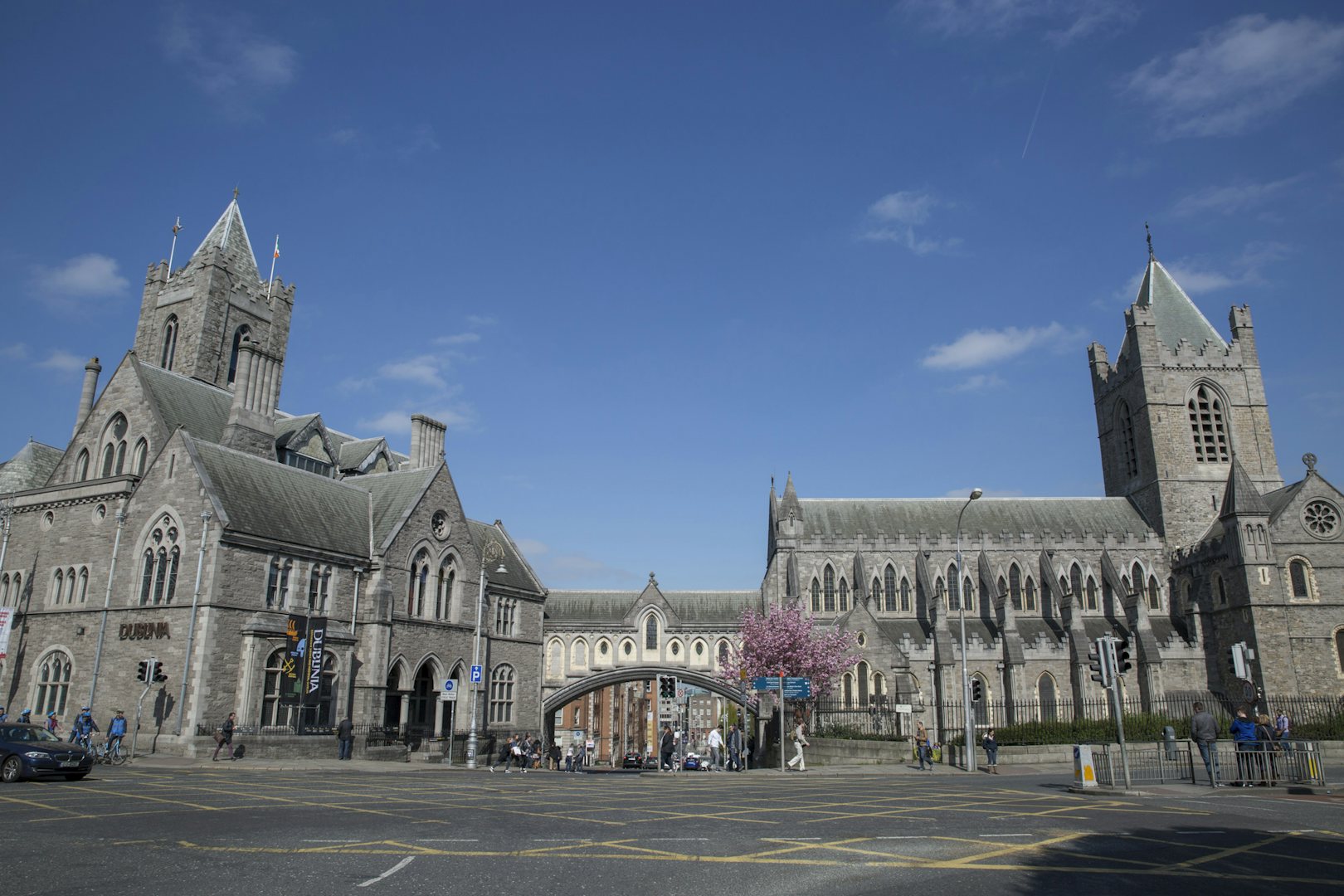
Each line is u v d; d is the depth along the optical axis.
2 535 53.28
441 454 68.94
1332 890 12.03
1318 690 62.19
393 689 53.50
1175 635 69.81
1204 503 76.94
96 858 13.67
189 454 46.50
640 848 14.97
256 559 46.09
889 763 51.50
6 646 46.25
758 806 22.44
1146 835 17.00
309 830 16.91
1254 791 27.22
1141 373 80.56
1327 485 65.75
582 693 76.25
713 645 77.31
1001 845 15.60
